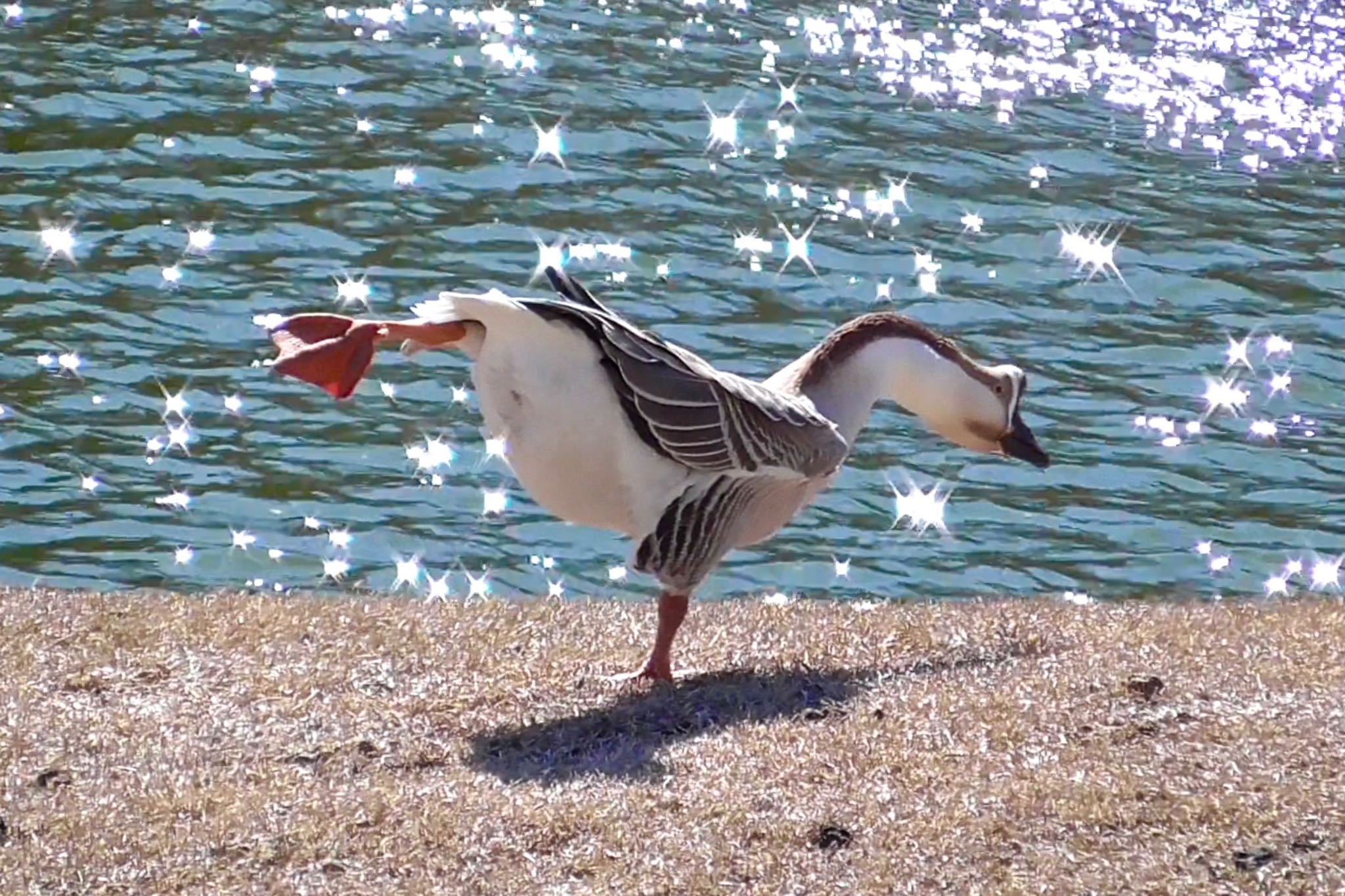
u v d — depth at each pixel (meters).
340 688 8.15
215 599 9.48
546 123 20.88
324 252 17.58
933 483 14.52
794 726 7.61
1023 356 16.53
